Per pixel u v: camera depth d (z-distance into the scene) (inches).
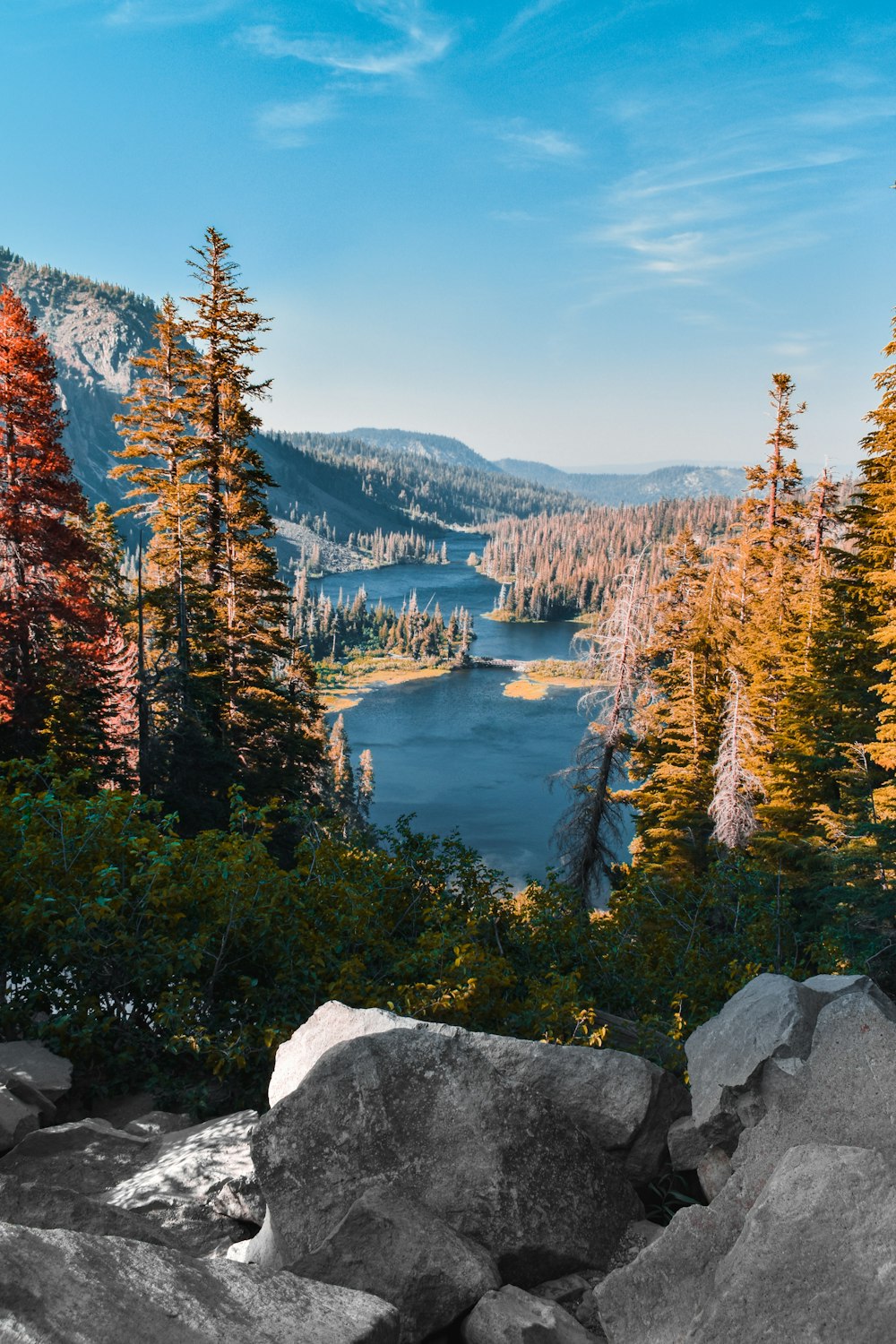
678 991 407.8
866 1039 186.7
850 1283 134.0
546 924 443.5
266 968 347.9
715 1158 202.2
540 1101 206.1
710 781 1343.5
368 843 472.4
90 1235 125.2
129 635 1558.8
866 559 1070.4
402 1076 206.4
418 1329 166.4
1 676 1138.0
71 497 1191.6
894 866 716.0
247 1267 138.0
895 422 1012.5
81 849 330.6
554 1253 188.1
